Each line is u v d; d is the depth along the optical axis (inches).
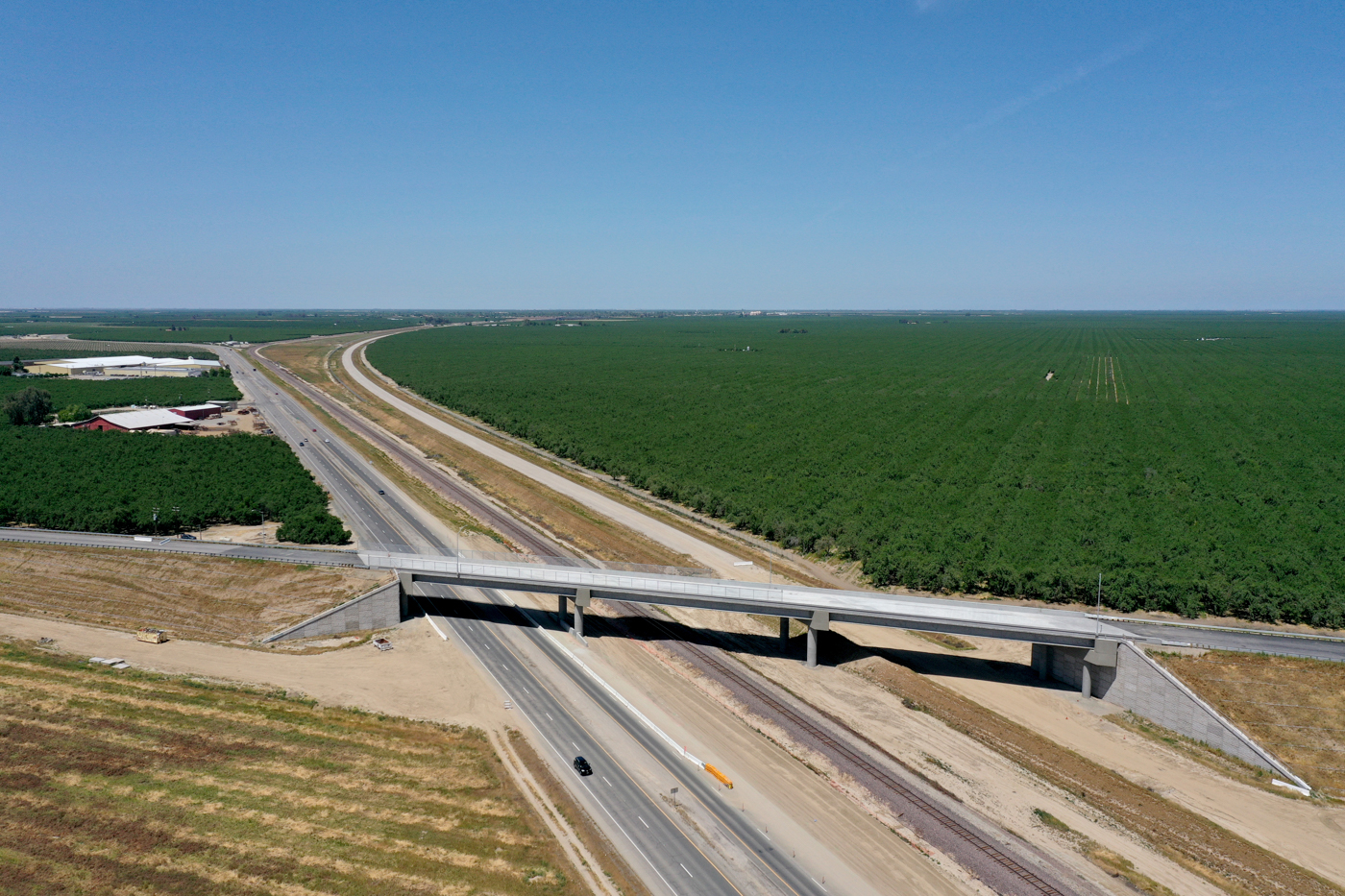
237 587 3617.1
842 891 1959.9
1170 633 2925.7
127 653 3115.2
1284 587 3400.6
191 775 2306.8
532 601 3796.8
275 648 3223.4
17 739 2449.6
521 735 2623.0
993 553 3966.5
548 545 4441.4
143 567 3799.2
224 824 2091.5
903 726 2701.8
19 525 4446.4
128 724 2573.8
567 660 3193.9
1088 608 3457.2
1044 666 3063.5
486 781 2351.1
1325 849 2112.5
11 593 3622.0
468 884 1915.6
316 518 4544.8
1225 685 2642.7
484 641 3348.9
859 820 2231.8
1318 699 2554.1
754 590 3230.8
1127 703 2807.6
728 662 3179.1
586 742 2593.5
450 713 2758.4
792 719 2726.4
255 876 1904.5
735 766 2481.5
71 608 3508.9
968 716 2751.0
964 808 2266.2
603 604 3769.7
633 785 2367.1
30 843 1987.0
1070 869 2028.8
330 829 2090.3
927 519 4603.8
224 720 2632.9
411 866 1959.9
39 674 2886.3
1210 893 1958.7
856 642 3376.0
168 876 1895.9
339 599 3442.4
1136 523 4421.8
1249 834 2171.5
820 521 4611.2
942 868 2043.6
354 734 2588.6
